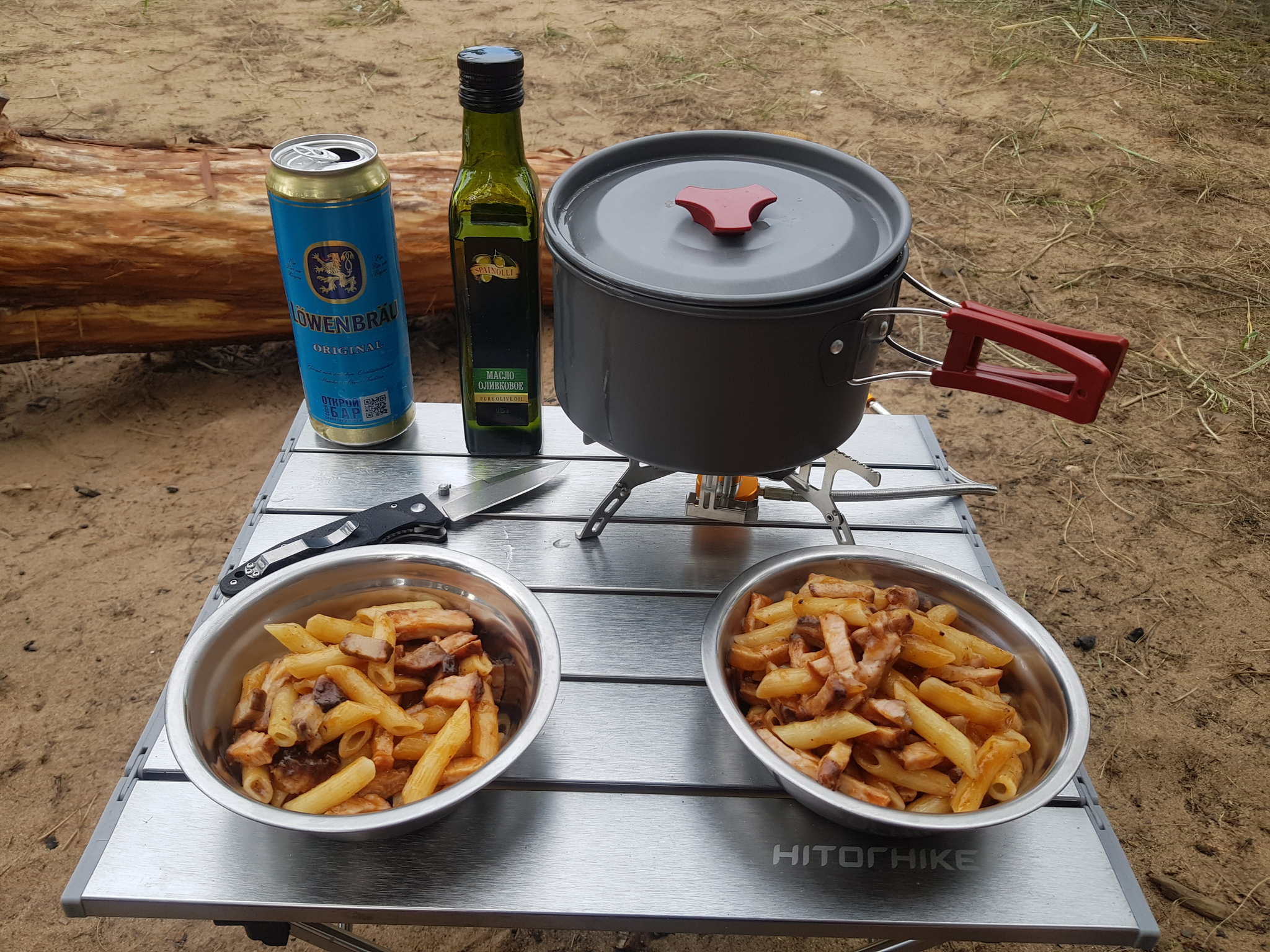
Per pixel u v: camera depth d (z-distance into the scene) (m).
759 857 0.91
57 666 1.82
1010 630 1.02
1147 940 0.86
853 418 1.06
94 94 3.86
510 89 1.09
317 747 0.91
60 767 1.66
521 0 5.15
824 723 0.90
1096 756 1.74
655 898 0.87
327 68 4.25
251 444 2.35
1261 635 1.97
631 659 1.10
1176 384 2.67
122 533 2.09
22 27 4.50
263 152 2.30
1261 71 4.45
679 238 0.99
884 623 0.93
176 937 1.46
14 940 1.44
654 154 1.17
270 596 1.02
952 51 4.64
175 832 0.91
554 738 1.00
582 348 1.01
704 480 1.22
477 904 0.86
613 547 1.25
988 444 2.47
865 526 1.29
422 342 2.72
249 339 2.37
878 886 0.88
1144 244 3.25
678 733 1.01
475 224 1.19
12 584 1.97
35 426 2.38
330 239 1.22
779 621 1.02
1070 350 0.91
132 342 2.30
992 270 3.08
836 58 4.55
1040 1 5.18
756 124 3.90
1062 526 2.22
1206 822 1.64
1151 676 1.88
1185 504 2.29
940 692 0.93
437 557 1.05
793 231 1.01
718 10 5.10
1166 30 4.83
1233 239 3.28
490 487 1.31
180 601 1.95
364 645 0.94
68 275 2.13
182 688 0.91
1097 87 4.30
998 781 0.90
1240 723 1.80
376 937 1.47
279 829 0.81
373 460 1.40
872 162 3.67
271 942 0.98
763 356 0.93
